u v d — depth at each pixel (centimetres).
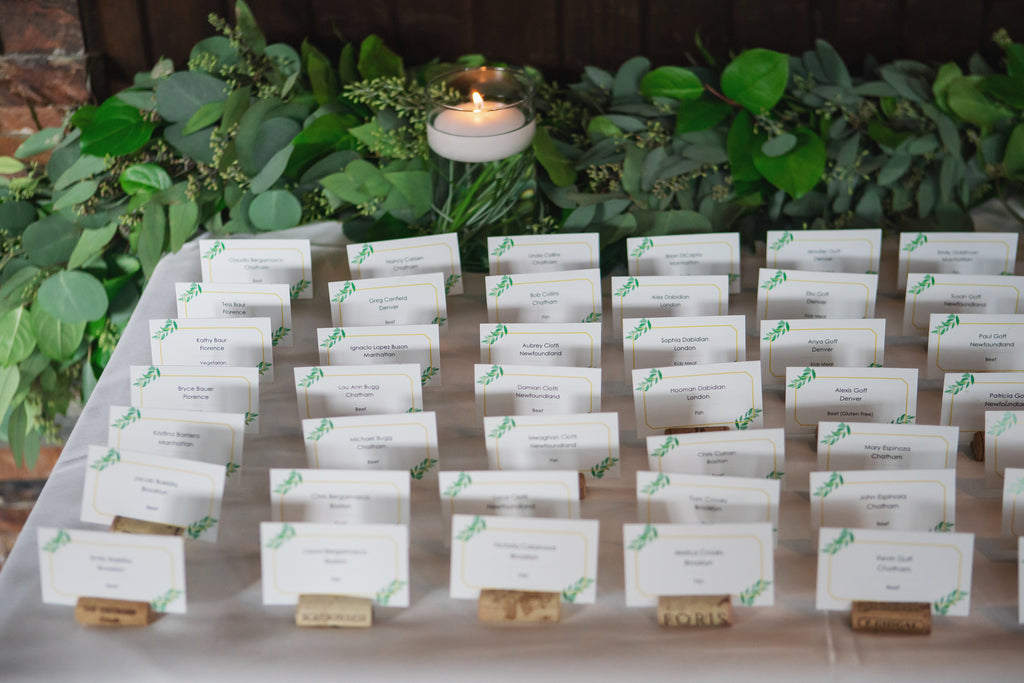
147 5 154
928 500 88
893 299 124
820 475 87
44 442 161
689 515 88
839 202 137
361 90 136
